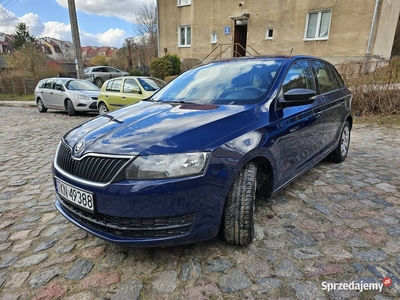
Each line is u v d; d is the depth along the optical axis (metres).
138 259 2.06
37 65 22.41
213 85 2.88
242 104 2.43
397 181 3.38
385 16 12.61
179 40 17.75
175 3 17.23
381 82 7.55
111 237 1.86
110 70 19.77
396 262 1.94
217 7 15.86
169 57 16.20
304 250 2.10
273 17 14.27
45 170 4.19
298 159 2.84
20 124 8.62
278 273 1.87
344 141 4.12
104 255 2.12
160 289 1.77
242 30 16.55
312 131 3.04
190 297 1.70
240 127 2.09
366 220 2.50
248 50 15.42
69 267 2.00
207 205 1.85
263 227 2.41
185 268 1.94
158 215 1.76
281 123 2.44
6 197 3.24
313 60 3.47
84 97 9.65
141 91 7.53
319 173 3.68
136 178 1.74
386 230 2.34
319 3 12.80
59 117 9.94
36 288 1.81
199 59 16.95
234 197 2.01
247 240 2.09
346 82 7.90
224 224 2.04
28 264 2.05
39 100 11.36
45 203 3.07
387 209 2.70
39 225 2.61
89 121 2.53
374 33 11.84
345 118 3.98
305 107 2.88
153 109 2.55
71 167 2.00
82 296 1.73
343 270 1.88
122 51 37.72
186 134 1.89
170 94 3.07
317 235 2.28
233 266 1.94
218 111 2.27
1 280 1.89
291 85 2.78
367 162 4.14
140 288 1.78
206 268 1.93
